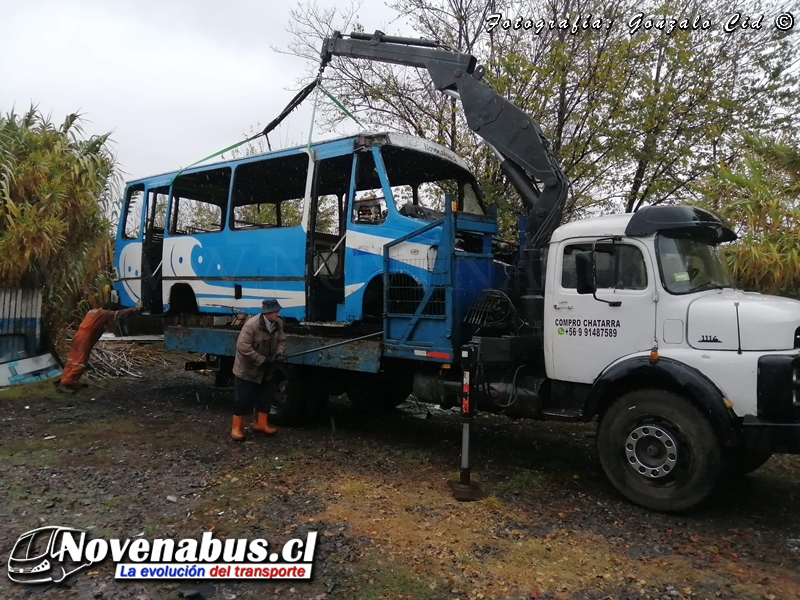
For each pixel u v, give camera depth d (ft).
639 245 17.78
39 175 31.42
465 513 16.29
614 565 13.47
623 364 17.33
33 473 18.97
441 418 29.17
